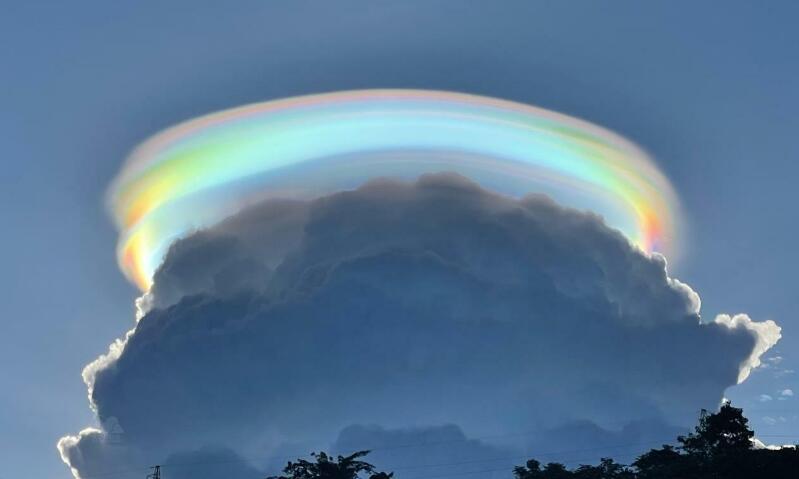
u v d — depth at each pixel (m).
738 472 167.88
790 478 165.00
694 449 189.75
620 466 198.88
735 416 189.38
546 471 199.00
